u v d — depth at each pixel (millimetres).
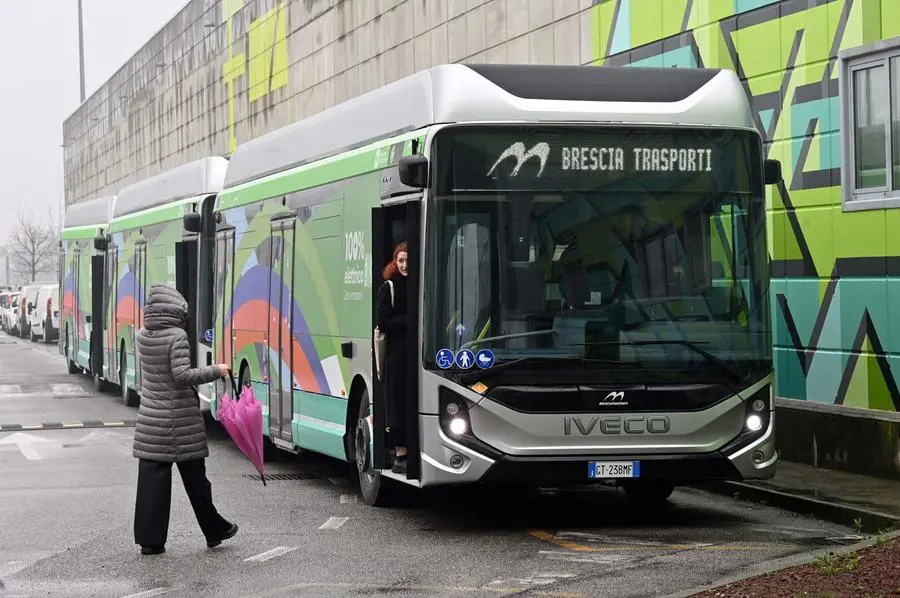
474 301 10328
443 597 8227
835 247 14742
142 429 9898
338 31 32625
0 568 9484
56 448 17391
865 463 13016
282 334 14648
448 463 10297
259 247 15672
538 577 8797
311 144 14117
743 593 7668
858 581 7660
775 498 12016
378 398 11242
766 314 10648
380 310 11172
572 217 10430
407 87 11461
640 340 10391
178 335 9875
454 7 25344
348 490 13438
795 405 14125
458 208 10359
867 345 14305
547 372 10305
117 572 9281
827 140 14859
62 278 34219
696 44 17234
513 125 10438
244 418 10383
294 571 9180
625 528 10867
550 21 21344
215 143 45062
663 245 10516
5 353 46875
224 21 43344
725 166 10680
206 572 9219
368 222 11906
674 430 10398
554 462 10273
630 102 10648
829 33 14789
